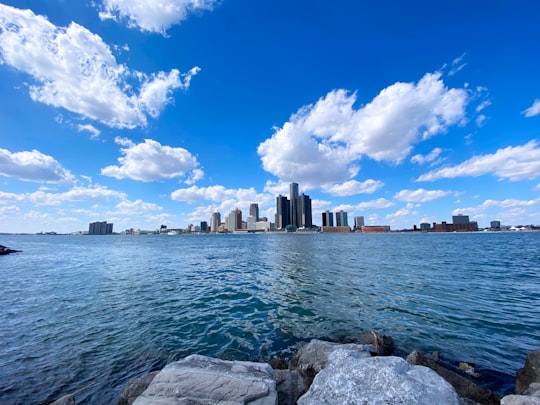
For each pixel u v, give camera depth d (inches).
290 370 271.9
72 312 528.7
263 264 1305.4
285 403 217.8
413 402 153.5
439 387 167.8
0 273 1058.7
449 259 1440.7
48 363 327.3
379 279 854.5
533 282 794.2
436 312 509.7
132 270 1135.0
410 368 192.4
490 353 347.6
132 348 368.2
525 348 360.5
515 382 282.0
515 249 2133.4
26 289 746.8
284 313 514.9
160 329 436.8
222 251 2225.6
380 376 179.2
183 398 184.5
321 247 2640.3
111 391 273.0
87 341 390.6
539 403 163.9
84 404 253.3
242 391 188.5
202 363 220.7
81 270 1141.1
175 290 725.9
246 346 375.6
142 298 639.1
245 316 499.5
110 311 534.6
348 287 736.3
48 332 425.1
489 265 1187.9
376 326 442.6
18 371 309.4
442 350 356.2
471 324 446.0
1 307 565.3
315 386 195.9
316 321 469.7
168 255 1871.3
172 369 207.2
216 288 748.0
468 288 712.4
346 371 194.4
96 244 3681.1
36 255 1913.1
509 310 517.7
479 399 238.5
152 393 189.2
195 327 445.7
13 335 412.8
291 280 858.8
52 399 261.0
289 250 2249.0
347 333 417.4
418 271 1021.2
